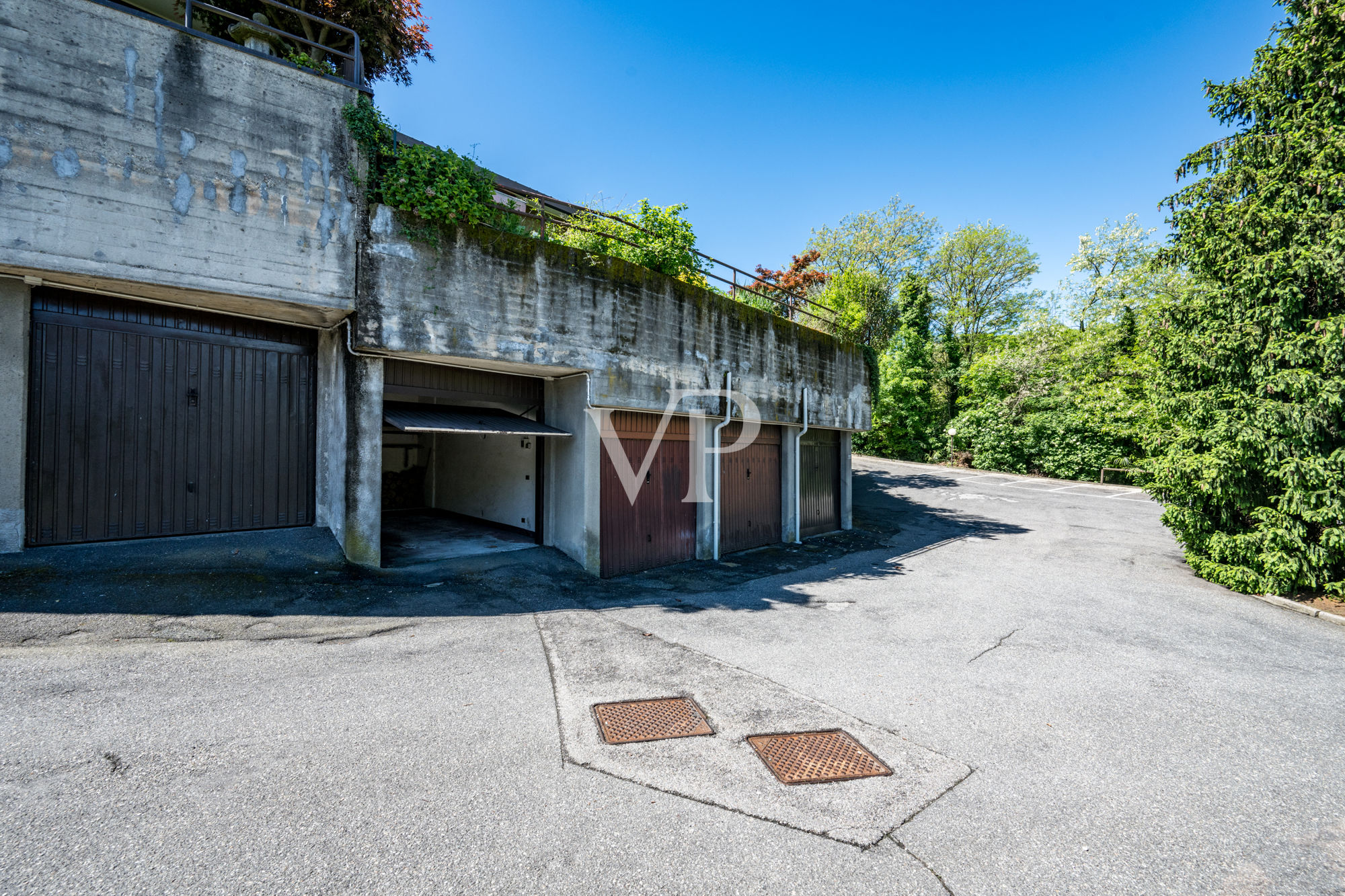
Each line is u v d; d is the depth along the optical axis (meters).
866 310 24.92
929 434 28.17
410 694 4.07
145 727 3.36
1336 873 2.74
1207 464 8.34
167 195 5.19
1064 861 2.75
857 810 3.07
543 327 7.65
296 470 7.09
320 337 7.31
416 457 14.05
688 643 5.67
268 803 2.81
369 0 9.12
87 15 4.86
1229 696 4.90
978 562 10.78
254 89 5.63
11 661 3.92
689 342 9.80
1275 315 7.86
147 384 6.04
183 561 5.75
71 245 4.80
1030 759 3.72
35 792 2.72
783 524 12.86
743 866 2.61
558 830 2.78
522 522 10.62
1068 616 7.26
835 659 5.39
